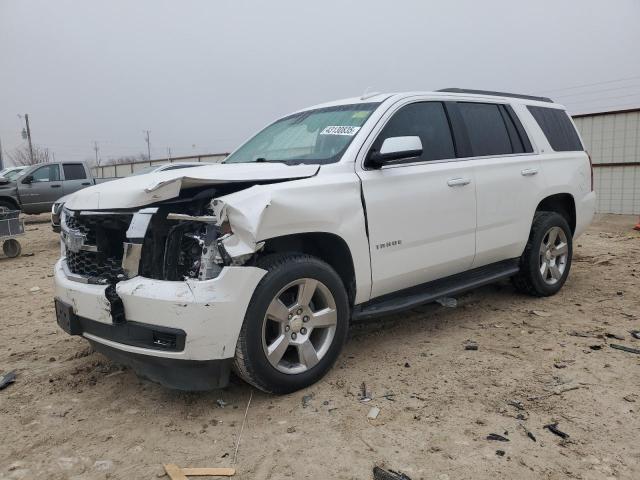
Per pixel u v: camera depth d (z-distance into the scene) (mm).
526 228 4992
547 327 4516
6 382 3760
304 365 3408
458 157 4445
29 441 2994
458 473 2535
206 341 2926
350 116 4145
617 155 14344
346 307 3586
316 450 2773
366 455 2709
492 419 3012
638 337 4188
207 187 3234
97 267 3307
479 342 4219
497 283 5988
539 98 5695
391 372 3691
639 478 2457
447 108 4512
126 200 3072
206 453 2797
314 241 3670
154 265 3092
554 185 5246
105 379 3789
